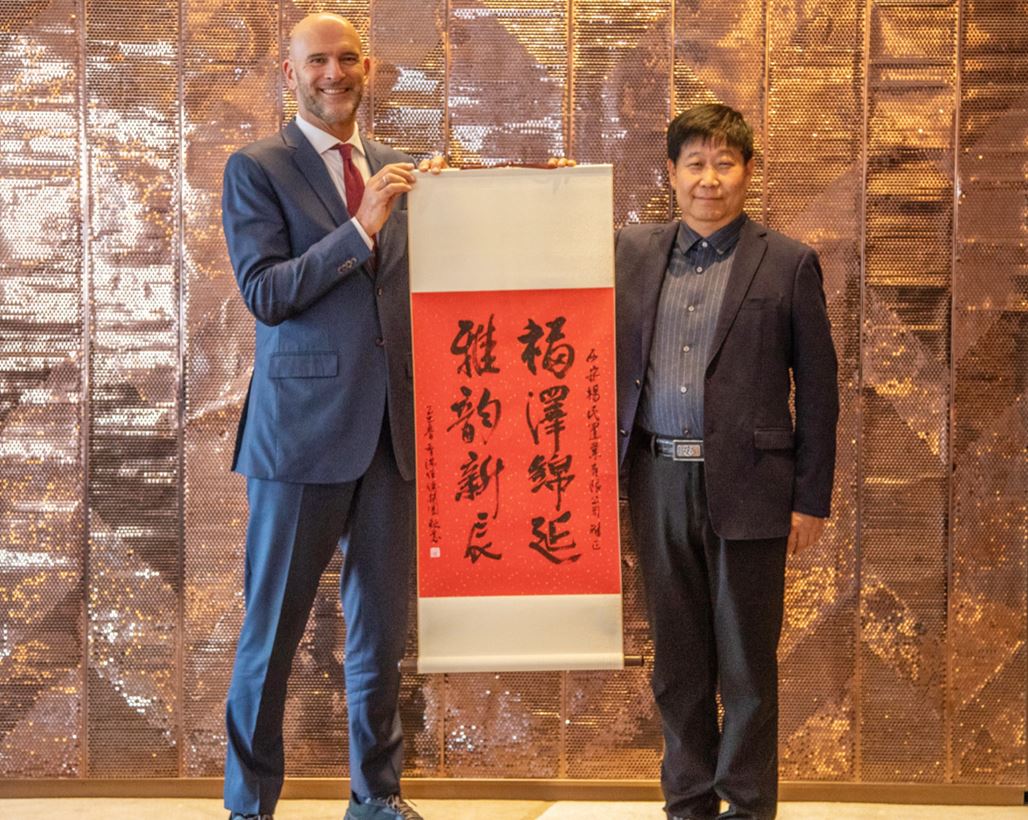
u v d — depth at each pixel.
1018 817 2.85
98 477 2.92
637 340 2.51
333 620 2.93
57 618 2.93
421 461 2.46
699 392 2.45
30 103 2.88
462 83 2.89
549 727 2.96
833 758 2.93
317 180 2.56
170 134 2.88
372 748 2.70
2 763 2.94
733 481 2.43
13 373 2.91
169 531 2.92
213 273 2.90
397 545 2.63
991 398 2.88
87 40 2.88
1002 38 2.84
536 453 2.46
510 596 2.48
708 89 2.88
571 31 2.88
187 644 2.94
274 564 2.56
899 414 2.89
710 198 2.46
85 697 2.94
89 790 2.95
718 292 2.49
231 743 2.63
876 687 2.92
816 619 2.92
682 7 2.87
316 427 2.51
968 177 2.85
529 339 2.45
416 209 2.44
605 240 2.43
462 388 2.46
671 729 2.59
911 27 2.85
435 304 2.45
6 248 2.90
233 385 2.92
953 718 2.92
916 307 2.88
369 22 2.88
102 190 2.89
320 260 2.41
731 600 2.48
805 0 2.86
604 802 2.94
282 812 2.87
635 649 2.93
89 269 2.90
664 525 2.51
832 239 2.88
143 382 2.92
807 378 2.48
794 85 2.87
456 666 2.47
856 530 2.91
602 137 2.89
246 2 2.88
